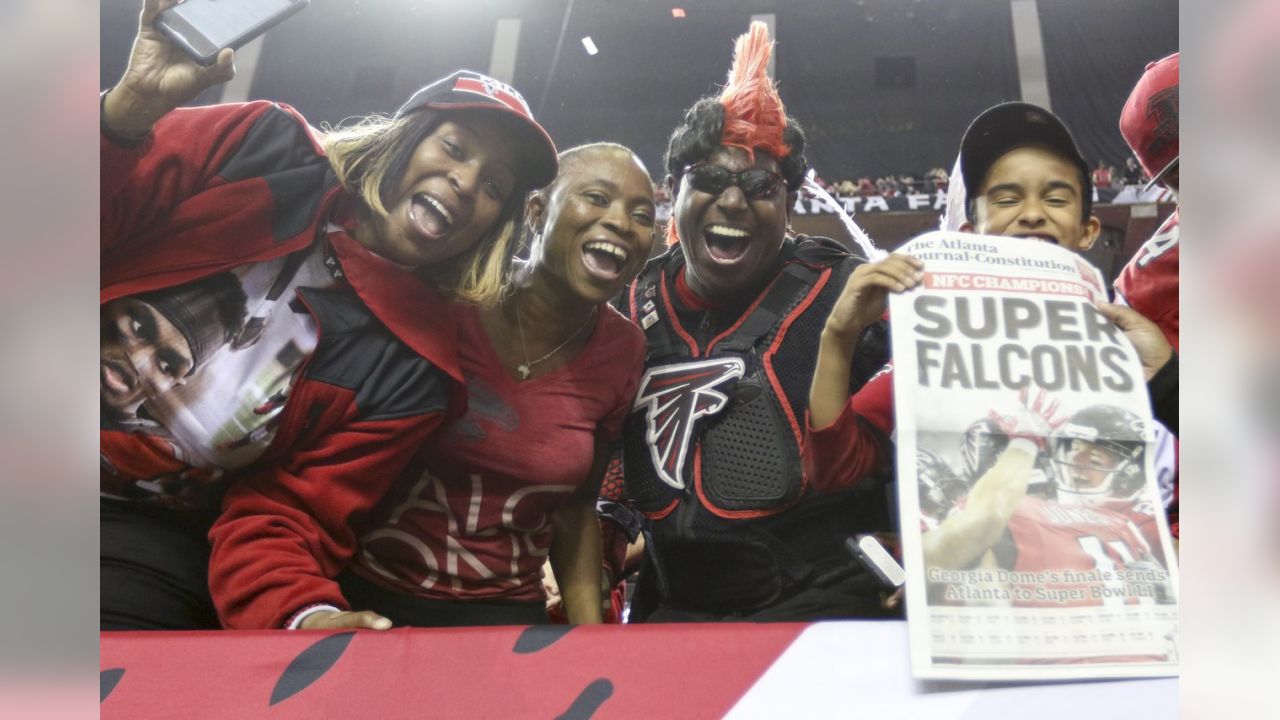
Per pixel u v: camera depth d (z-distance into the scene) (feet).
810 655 2.52
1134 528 2.66
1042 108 3.66
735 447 3.89
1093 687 2.44
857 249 11.00
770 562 3.81
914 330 2.87
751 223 3.99
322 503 3.43
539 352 3.85
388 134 3.66
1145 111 4.10
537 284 3.84
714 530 3.86
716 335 4.14
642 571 4.34
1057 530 2.63
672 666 2.53
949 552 2.59
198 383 3.45
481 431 3.67
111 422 3.44
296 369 3.48
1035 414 2.77
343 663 2.60
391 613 3.70
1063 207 3.64
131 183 3.42
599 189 3.78
